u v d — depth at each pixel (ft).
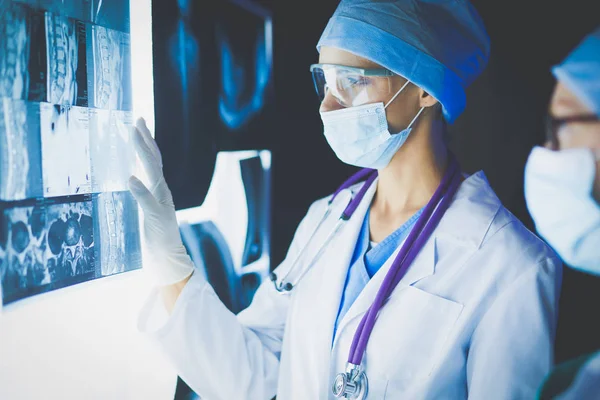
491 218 3.03
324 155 5.42
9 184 2.24
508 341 2.68
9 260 2.24
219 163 4.17
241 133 4.44
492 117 4.97
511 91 4.83
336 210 3.71
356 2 3.09
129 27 2.97
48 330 2.66
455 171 3.29
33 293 2.37
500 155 4.96
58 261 2.51
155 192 2.98
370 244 3.34
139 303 3.30
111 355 3.07
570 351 4.41
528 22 4.70
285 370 3.31
